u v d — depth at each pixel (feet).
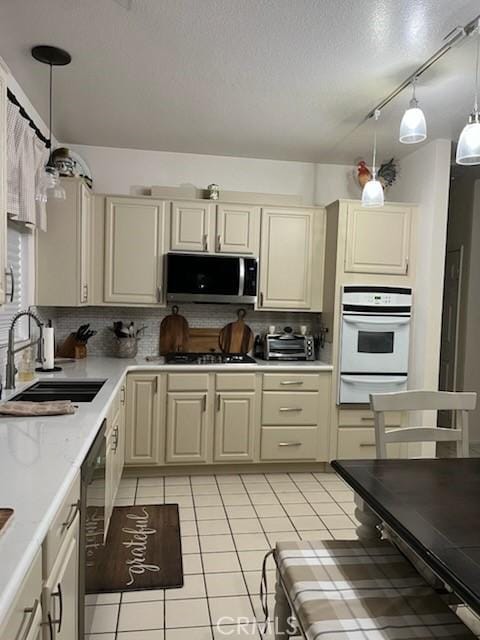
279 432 11.70
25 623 3.10
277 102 9.41
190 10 6.37
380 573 4.91
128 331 12.22
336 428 11.92
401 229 11.98
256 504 10.02
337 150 12.35
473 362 15.02
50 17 6.57
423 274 11.85
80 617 5.01
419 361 11.98
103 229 11.56
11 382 8.16
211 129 10.98
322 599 4.48
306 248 12.34
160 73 8.24
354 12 6.36
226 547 8.21
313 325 13.46
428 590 4.66
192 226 11.78
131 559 7.75
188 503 10.00
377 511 4.64
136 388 11.04
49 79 8.50
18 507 3.67
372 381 11.83
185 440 11.34
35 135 8.20
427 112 9.74
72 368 10.44
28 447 5.08
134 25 6.76
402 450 12.23
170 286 11.53
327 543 5.53
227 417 11.46
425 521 4.33
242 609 6.60
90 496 5.63
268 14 6.44
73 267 10.48
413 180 12.47
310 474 11.93
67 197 10.36
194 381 11.29
